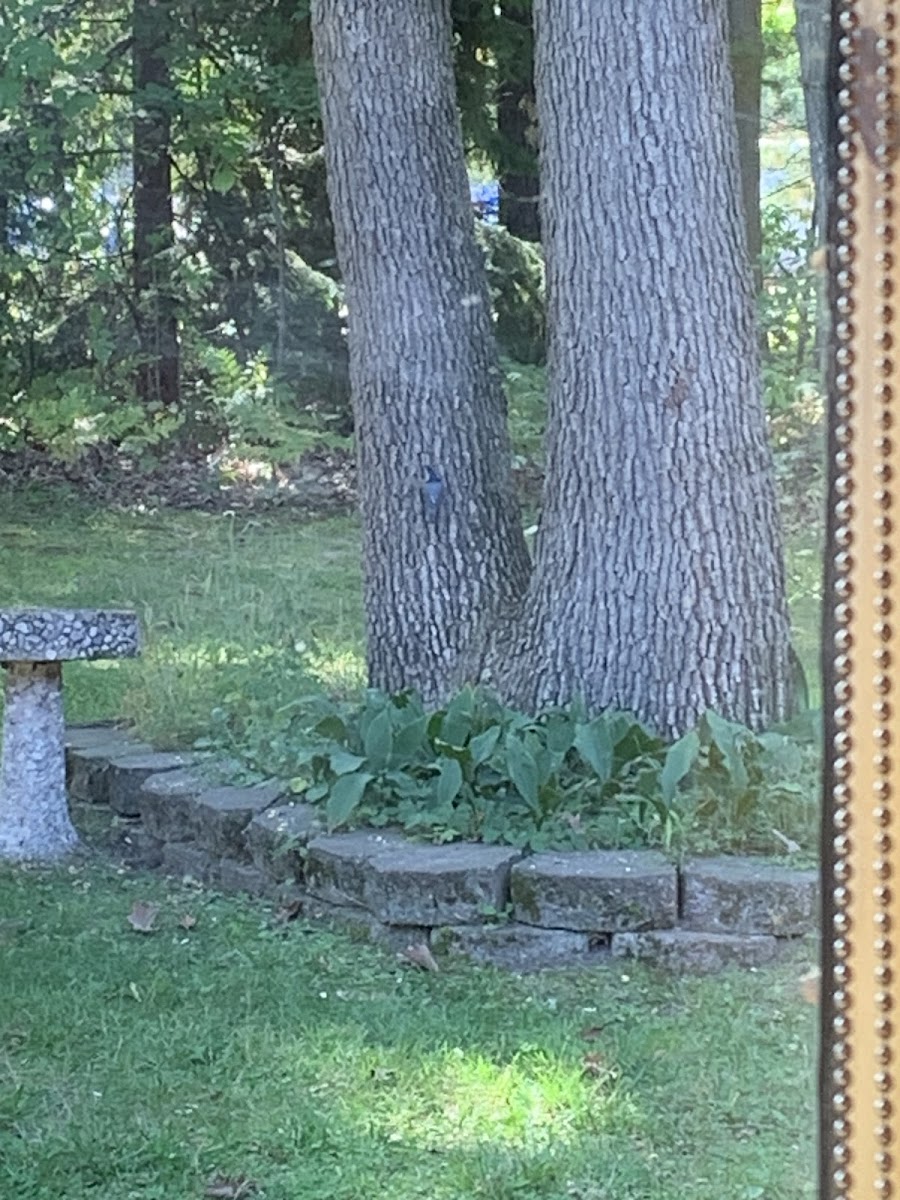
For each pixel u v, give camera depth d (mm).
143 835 5051
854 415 1642
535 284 10969
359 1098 3111
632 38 4594
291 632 7137
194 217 12664
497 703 4809
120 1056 3312
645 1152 2852
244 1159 2867
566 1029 3439
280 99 10969
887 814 1632
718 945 3779
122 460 12375
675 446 4602
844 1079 1646
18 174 11867
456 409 5312
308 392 12352
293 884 4387
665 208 4594
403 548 5270
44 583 8680
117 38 12055
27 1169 2816
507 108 10188
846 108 1634
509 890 3990
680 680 4590
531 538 5879
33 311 12586
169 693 6047
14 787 5000
